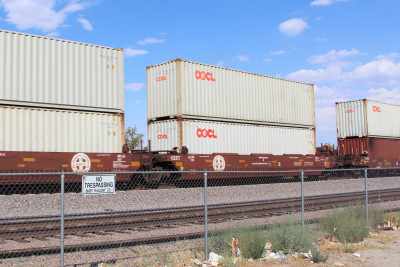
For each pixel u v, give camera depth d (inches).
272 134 954.1
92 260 279.6
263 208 491.8
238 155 839.7
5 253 272.7
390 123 1328.7
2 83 569.9
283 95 1011.3
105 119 679.1
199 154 770.2
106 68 693.3
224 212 447.2
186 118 795.4
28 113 590.2
